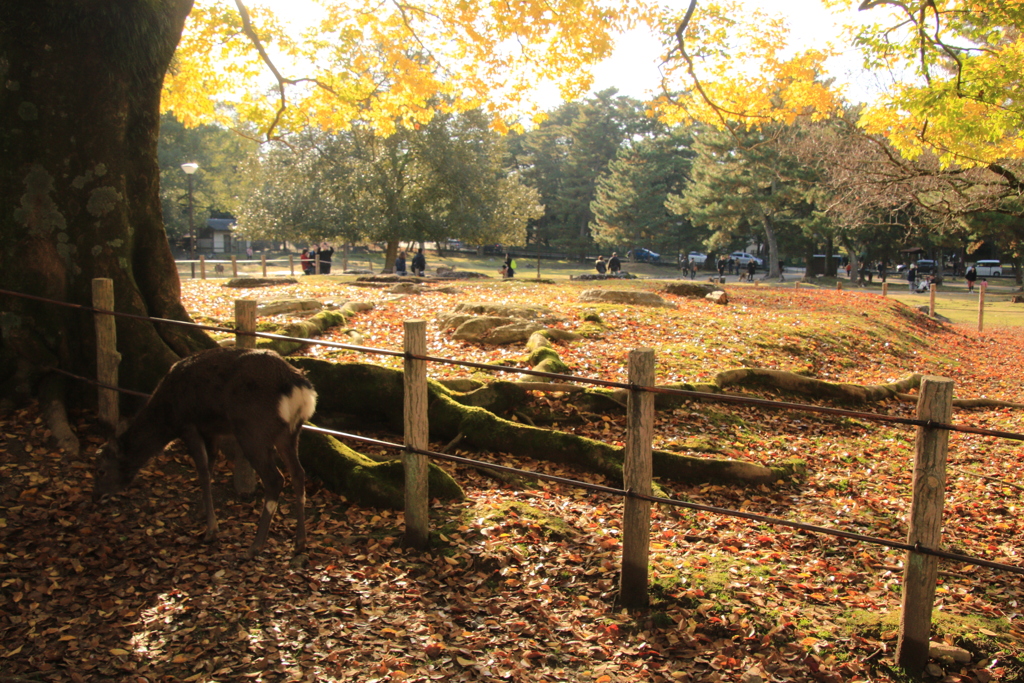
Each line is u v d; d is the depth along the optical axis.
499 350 10.73
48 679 3.56
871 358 13.63
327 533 5.18
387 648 3.86
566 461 6.86
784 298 20.64
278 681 3.56
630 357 4.15
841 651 3.91
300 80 11.65
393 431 7.35
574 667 3.82
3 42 6.03
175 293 6.99
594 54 10.99
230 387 4.65
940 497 3.55
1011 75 10.41
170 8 6.67
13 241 6.16
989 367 15.24
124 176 6.56
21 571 4.40
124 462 4.91
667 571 4.71
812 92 11.76
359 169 33.38
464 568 4.75
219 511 5.36
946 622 4.18
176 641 3.89
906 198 18.81
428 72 11.91
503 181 37.25
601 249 67.38
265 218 33.66
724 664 3.81
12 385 6.07
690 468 6.86
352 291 18.50
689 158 62.44
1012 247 35.03
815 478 7.14
